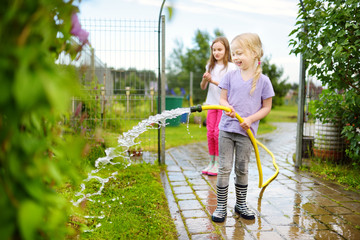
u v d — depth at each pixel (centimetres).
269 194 309
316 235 220
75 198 258
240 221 244
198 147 586
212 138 377
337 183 347
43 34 70
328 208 273
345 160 422
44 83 59
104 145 410
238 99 248
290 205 280
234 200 293
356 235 220
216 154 378
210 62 375
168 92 1647
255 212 263
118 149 408
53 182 103
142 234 215
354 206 278
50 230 88
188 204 279
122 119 485
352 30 326
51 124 105
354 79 343
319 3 347
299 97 408
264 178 367
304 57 366
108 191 294
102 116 450
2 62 60
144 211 253
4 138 70
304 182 351
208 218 249
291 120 1326
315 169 396
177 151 540
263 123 1158
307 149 468
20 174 74
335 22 335
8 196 71
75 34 100
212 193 311
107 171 360
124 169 375
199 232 223
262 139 737
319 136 432
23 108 64
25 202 67
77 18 96
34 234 82
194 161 457
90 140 380
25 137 82
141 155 455
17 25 67
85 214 236
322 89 432
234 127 244
